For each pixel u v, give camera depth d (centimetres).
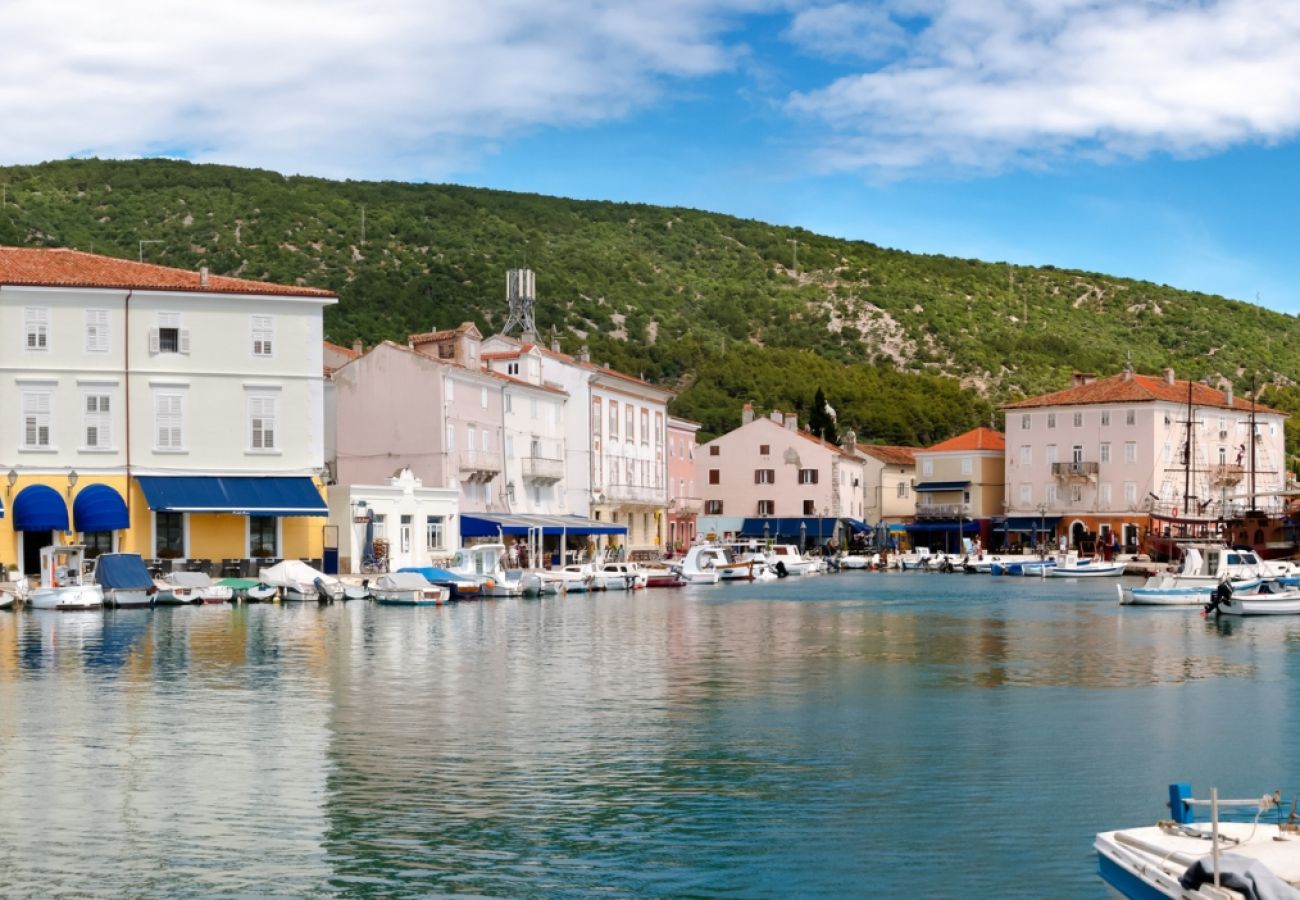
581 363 11388
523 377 10662
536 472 10400
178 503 7488
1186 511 12900
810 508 14938
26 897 1994
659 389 13000
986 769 2797
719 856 2195
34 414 7506
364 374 9162
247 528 7781
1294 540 12219
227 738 3086
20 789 2597
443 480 8975
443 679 4078
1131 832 1995
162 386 7712
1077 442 14238
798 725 3297
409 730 3198
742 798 2548
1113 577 11881
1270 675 4319
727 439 15312
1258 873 1686
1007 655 4891
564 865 2152
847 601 8150
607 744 3038
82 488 7538
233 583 7038
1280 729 3266
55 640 5088
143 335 7694
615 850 2225
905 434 19162
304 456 7975
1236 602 6894
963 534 14875
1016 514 14638
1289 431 18425
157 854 2195
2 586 6750
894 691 3888
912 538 15650
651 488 12738
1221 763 2864
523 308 13388
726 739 3106
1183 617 6906
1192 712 3522
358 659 4569
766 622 6341
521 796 2556
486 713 3444
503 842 2267
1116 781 2697
